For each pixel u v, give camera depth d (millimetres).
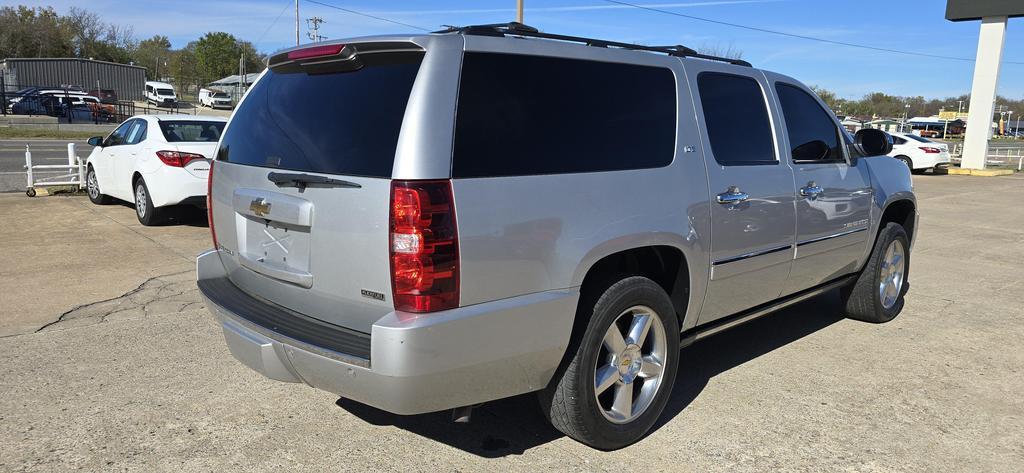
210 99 62844
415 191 2662
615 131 3363
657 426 3736
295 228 3143
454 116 2807
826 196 4648
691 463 3340
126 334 5082
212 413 3822
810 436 3631
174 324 5324
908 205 5883
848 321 5734
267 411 3859
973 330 5504
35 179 14789
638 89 3547
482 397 2971
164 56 103312
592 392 3252
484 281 2816
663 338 3564
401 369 2662
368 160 2811
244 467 3264
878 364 4703
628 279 3359
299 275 3119
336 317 3023
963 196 16672
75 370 4391
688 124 3736
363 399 2828
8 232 8906
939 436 3646
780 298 4598
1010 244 9695
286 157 3197
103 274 6805
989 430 3723
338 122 3020
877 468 3311
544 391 3312
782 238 4281
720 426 3740
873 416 3881
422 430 3656
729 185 3854
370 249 2779
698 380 4402
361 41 3020
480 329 2805
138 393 4062
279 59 3494
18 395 4012
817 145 4711
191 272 6926
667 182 3514
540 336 2994
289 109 3316
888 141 5008
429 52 2846
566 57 3281
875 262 5422
